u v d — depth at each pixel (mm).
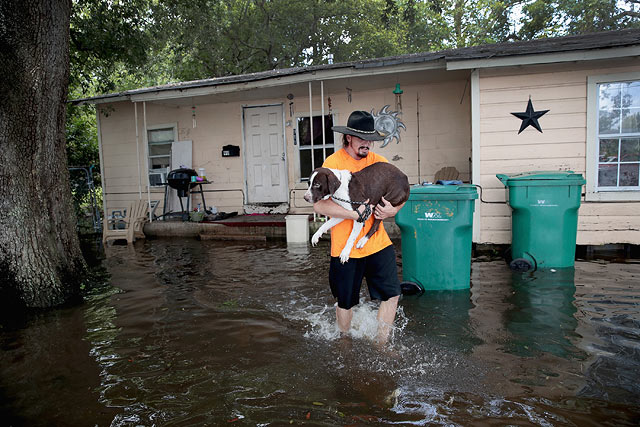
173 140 11078
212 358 3199
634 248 6402
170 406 2555
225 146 10547
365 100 9500
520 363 2906
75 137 13211
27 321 4277
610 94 6375
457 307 4094
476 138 6750
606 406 2365
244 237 8719
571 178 5289
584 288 4527
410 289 4664
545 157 6590
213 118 10680
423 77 8492
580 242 6551
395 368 2900
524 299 4246
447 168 8805
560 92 6484
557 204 5340
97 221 11938
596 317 3688
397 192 3021
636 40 5746
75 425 2400
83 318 4273
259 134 10477
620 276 4961
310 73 8109
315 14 20312
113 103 11320
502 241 6719
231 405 2535
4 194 4723
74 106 11430
